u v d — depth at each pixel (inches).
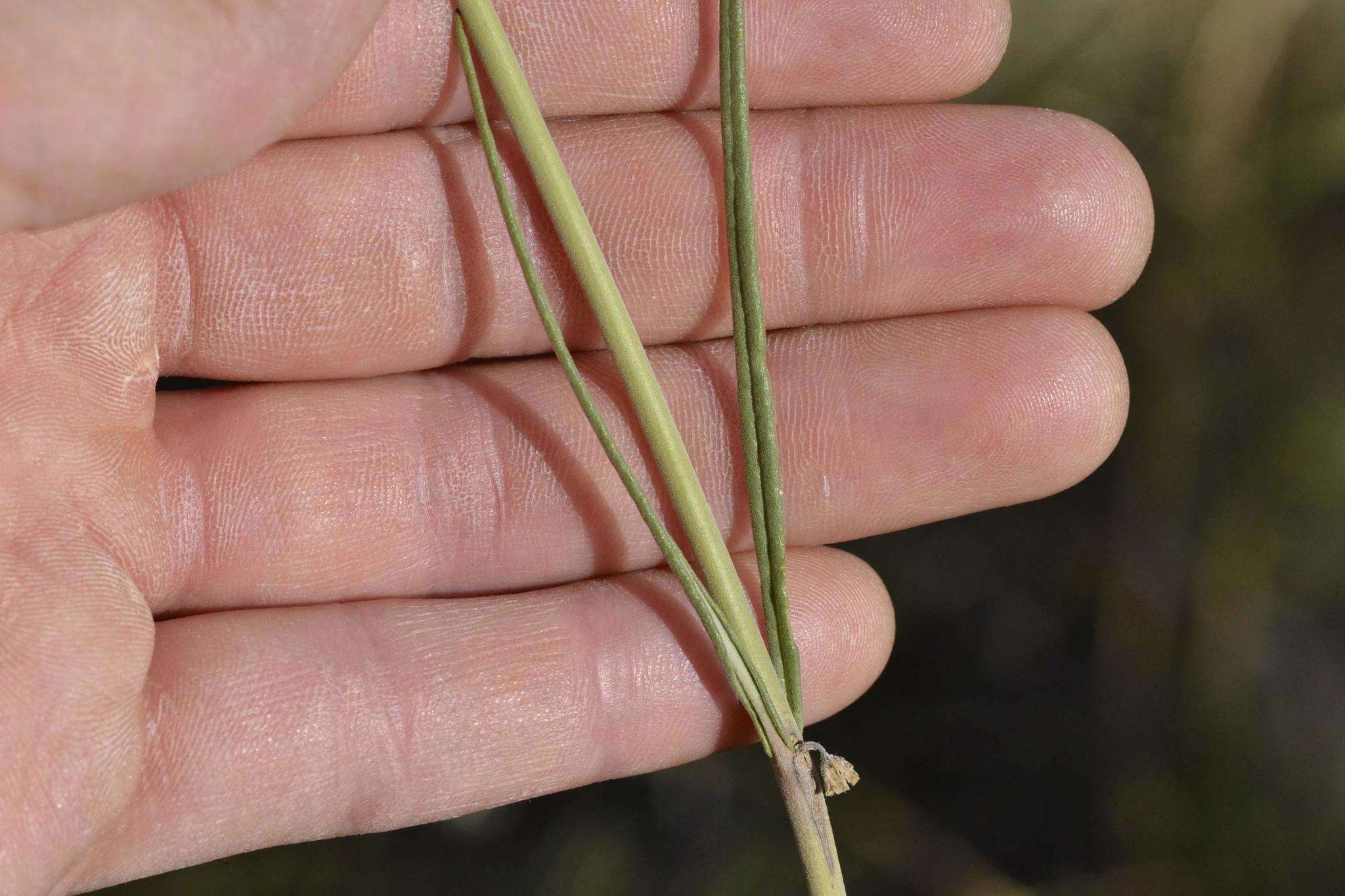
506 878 13.3
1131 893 13.2
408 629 11.6
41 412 11.2
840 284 11.8
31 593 11.0
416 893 13.3
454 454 11.7
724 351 11.9
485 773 11.6
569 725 11.6
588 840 13.4
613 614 11.6
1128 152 11.8
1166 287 13.4
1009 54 13.5
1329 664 13.2
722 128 11.4
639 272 11.8
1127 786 13.4
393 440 11.7
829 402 11.7
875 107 11.9
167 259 11.5
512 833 13.4
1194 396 13.4
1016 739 13.6
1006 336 11.7
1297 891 13.1
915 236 11.7
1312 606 13.3
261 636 11.5
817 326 11.9
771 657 11.3
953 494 11.8
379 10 10.9
